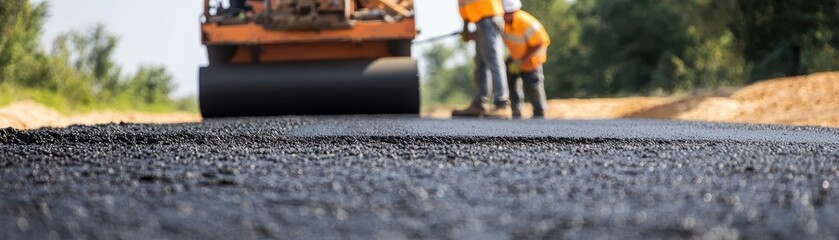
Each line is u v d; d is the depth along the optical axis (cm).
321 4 1044
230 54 1092
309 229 231
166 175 338
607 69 4303
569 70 5159
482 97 1067
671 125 746
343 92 1041
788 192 295
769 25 2466
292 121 755
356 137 560
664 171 360
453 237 221
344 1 1045
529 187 304
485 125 705
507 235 223
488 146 503
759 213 251
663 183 319
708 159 415
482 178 330
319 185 311
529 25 1117
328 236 224
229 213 253
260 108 1047
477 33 1062
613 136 577
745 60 2572
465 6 1058
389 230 230
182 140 547
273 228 232
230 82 1036
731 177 340
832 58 2455
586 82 4597
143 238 221
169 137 554
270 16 1061
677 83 3703
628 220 240
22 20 2031
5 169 369
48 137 550
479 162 394
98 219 244
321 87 1039
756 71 2459
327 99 1045
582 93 4703
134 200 277
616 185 311
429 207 262
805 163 401
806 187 311
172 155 432
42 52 2277
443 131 618
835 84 1237
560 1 5712
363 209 259
